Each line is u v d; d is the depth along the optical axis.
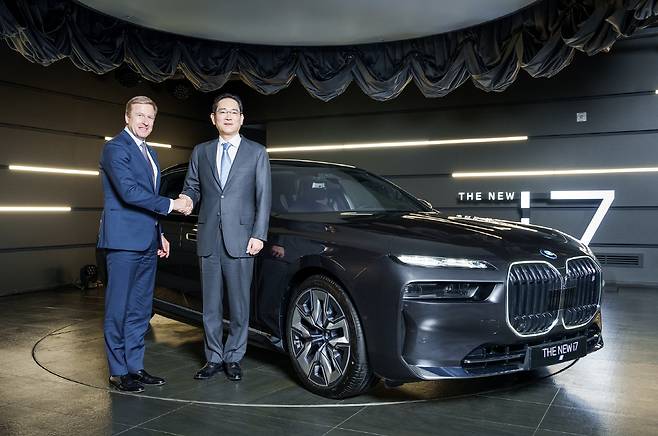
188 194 3.90
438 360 3.00
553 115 8.19
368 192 4.42
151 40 6.95
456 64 6.99
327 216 3.86
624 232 7.93
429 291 3.03
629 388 3.55
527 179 8.35
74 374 3.93
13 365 4.15
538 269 3.17
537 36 6.19
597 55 7.91
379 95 7.54
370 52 7.51
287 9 6.27
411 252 3.10
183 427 2.98
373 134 9.23
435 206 8.88
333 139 9.49
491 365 3.10
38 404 3.34
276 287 3.68
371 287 3.11
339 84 7.63
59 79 7.80
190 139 9.78
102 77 8.35
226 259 3.70
